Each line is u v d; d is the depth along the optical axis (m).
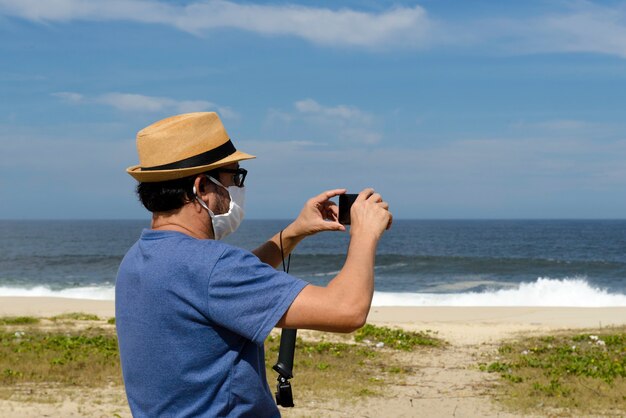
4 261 63.81
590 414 8.42
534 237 118.94
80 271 52.53
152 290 1.86
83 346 12.82
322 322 1.76
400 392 9.77
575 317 21.25
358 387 9.92
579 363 11.52
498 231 152.62
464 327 18.41
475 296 29.97
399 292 35.00
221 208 2.04
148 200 2.02
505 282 40.44
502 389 9.96
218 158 2.01
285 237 2.36
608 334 16.38
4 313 21.47
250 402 1.89
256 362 1.89
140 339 1.88
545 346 14.36
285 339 2.20
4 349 12.22
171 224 2.01
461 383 10.52
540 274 45.88
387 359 12.77
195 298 1.82
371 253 1.86
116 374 10.29
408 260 56.28
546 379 10.39
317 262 57.19
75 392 9.08
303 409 8.59
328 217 2.35
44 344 12.91
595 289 31.97
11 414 7.86
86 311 22.34
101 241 113.12
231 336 1.86
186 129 1.99
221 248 1.87
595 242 100.88
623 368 10.84
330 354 12.91
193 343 1.84
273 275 1.82
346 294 1.77
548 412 8.55
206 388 1.85
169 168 1.97
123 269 2.01
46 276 47.78
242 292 1.80
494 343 15.28
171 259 1.87
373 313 22.31
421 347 14.47
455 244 96.62
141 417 1.92
